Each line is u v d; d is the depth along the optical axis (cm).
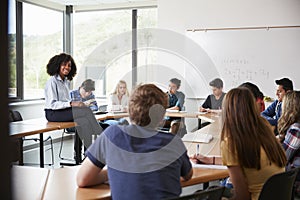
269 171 170
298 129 255
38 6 612
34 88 605
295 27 502
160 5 572
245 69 528
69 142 644
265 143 170
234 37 532
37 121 395
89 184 154
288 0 504
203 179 171
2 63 46
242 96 173
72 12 689
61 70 383
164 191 134
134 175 134
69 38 691
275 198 160
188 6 556
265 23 517
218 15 540
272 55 514
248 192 171
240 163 167
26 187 155
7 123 48
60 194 147
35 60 607
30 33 593
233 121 171
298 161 253
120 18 663
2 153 47
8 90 47
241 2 527
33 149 579
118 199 137
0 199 48
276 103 407
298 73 504
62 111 381
